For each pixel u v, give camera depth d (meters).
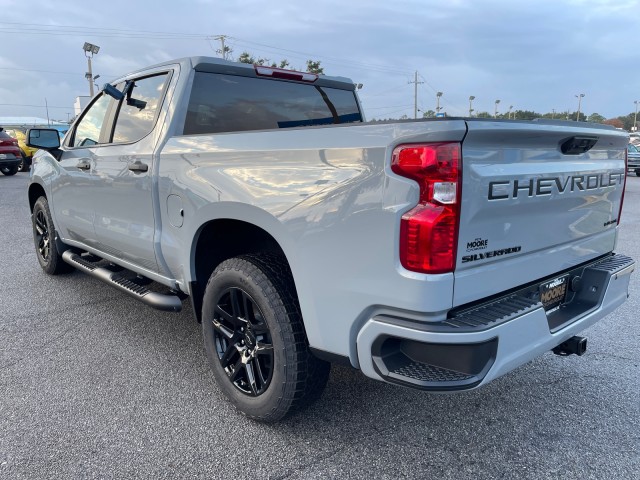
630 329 4.30
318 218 2.31
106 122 4.16
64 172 4.62
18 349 3.84
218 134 2.89
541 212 2.47
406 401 3.13
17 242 7.47
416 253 2.01
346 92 4.49
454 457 2.60
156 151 3.31
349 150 2.20
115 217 3.85
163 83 3.57
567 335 2.59
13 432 2.78
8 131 19.88
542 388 3.31
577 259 2.88
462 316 2.14
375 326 2.17
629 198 14.12
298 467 2.52
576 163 2.66
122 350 3.84
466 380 2.02
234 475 2.46
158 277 3.61
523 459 2.58
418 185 2.01
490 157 2.13
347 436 2.78
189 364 3.62
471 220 2.08
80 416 2.95
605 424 2.89
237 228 3.14
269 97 3.86
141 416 2.96
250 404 2.81
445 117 1.98
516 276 2.41
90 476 2.44
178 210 3.13
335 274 2.29
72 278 5.64
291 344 2.56
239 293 2.82
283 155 2.48
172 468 2.51
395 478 2.44
